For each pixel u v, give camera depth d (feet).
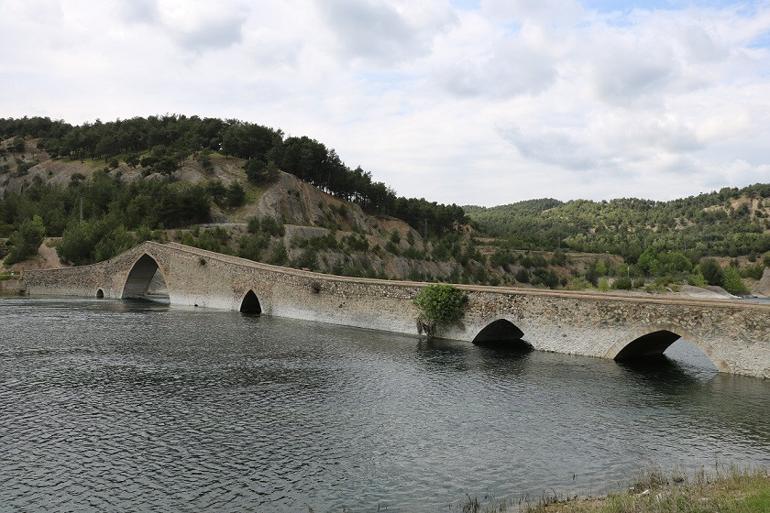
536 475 73.46
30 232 453.17
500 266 635.66
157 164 645.10
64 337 180.34
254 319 233.55
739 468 74.84
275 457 79.51
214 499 66.18
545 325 157.89
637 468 75.61
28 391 113.39
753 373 118.42
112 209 497.05
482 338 176.35
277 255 428.97
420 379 126.21
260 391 115.34
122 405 104.42
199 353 155.53
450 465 76.95
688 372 132.36
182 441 85.61
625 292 513.04
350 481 71.46
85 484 70.08
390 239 609.01
